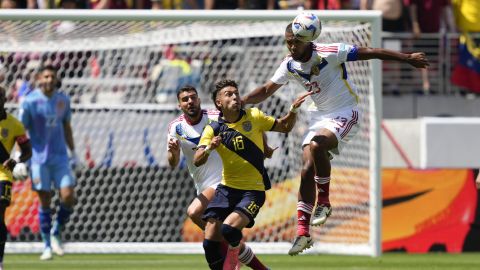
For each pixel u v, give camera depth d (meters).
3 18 30.28
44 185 29.00
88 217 32.91
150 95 35.66
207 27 32.28
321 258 30.38
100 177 33.38
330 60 19.98
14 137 24.36
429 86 40.03
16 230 32.06
